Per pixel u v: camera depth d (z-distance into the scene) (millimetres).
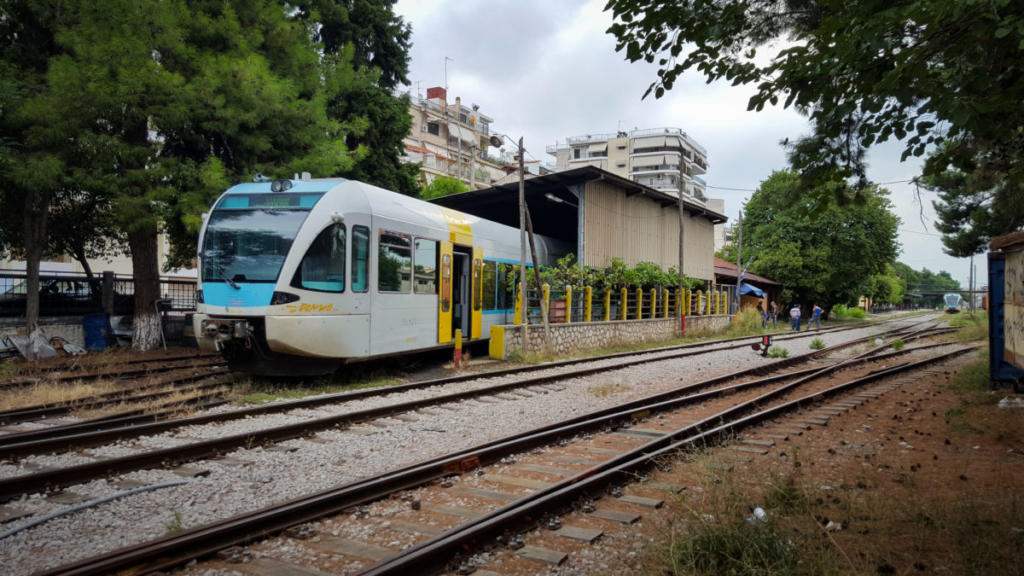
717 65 5250
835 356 19984
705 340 27234
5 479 4957
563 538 4379
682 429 7488
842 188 5969
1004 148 5719
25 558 3914
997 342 11398
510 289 18719
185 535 3926
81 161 13672
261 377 11914
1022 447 7188
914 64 3889
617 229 25281
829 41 4270
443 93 65125
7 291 15781
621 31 5273
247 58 14914
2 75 12852
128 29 13141
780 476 5730
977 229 20172
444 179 45062
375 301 12031
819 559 3809
